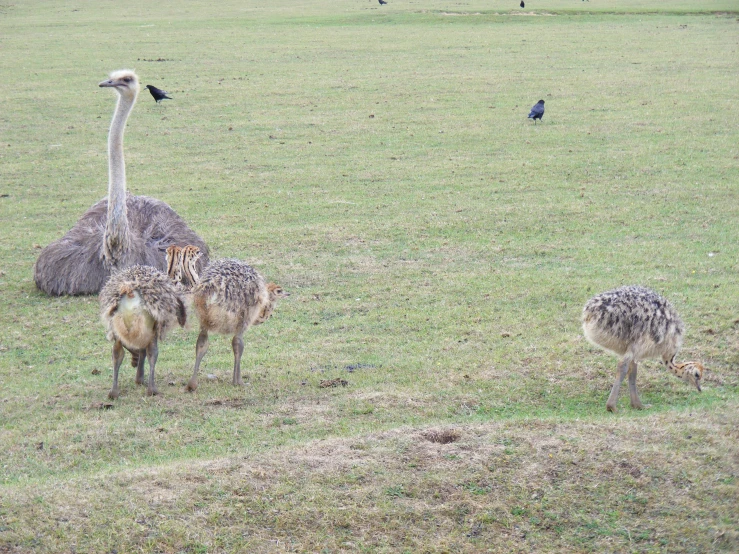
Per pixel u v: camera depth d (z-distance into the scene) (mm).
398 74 38125
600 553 7473
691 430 8969
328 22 59438
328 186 22156
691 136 26125
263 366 11773
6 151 26281
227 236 18266
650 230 17938
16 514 7676
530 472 8242
